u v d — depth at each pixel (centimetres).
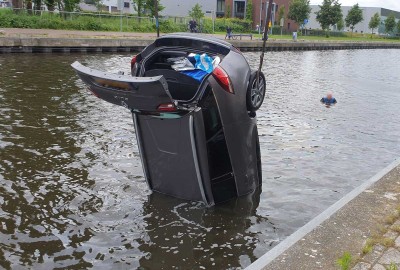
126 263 430
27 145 758
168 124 512
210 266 430
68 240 468
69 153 732
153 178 580
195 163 514
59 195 572
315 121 1088
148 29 3659
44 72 1628
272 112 1165
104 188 600
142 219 517
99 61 2172
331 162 763
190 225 507
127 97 464
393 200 468
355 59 3781
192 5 6128
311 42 4747
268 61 2906
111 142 805
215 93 496
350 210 442
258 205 565
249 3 5838
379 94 1678
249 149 568
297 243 378
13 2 3194
